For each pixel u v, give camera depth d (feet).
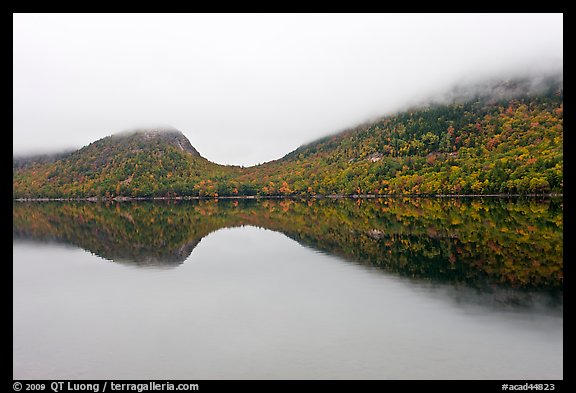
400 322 78.64
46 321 84.79
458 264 124.16
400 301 91.04
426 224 229.45
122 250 167.12
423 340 70.44
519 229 188.96
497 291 95.45
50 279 119.03
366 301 91.81
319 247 164.96
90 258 149.69
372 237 188.24
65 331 79.30
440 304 87.86
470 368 61.05
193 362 65.26
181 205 611.88
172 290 105.40
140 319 84.74
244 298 96.99
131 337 75.61
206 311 88.48
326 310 86.89
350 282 108.47
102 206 599.98
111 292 104.78
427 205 408.87
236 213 398.21
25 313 90.12
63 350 70.90
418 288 100.22
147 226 270.26
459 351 66.13
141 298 99.09
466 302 88.43
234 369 62.69
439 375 59.41
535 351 65.51
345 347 68.69
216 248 168.86
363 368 61.82
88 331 79.05
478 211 299.99
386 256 141.08
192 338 74.33
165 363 65.26
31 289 108.99
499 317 79.25
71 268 133.69
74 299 99.60
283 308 89.10
